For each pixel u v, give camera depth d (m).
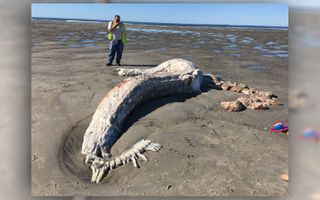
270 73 7.90
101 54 9.71
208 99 5.19
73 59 8.57
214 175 3.02
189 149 3.46
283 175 3.01
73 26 22.52
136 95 4.34
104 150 3.59
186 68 5.61
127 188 2.86
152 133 3.83
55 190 2.81
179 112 4.45
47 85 5.57
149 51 10.89
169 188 2.83
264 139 3.79
